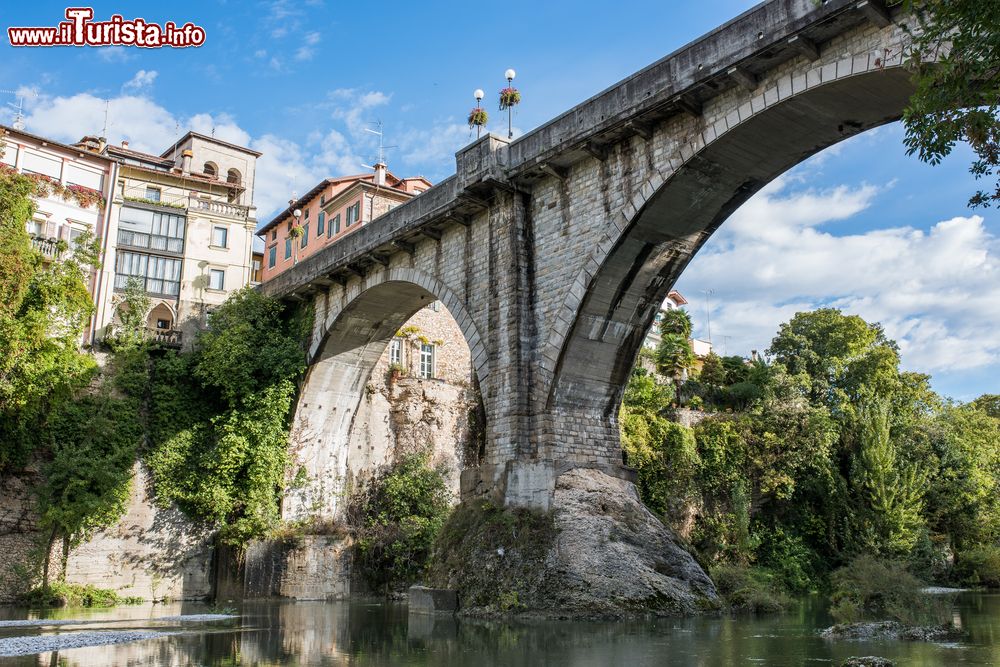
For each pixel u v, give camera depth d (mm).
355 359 43812
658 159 24891
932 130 12984
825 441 48156
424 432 48281
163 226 48000
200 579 40406
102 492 36312
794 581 43906
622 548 24984
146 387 41438
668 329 55219
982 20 12266
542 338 27828
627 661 14688
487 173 29000
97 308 44656
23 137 44094
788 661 14484
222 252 49375
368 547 42094
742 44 21844
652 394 48031
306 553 40500
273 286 45750
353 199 60219
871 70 19516
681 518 43250
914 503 47688
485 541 26266
